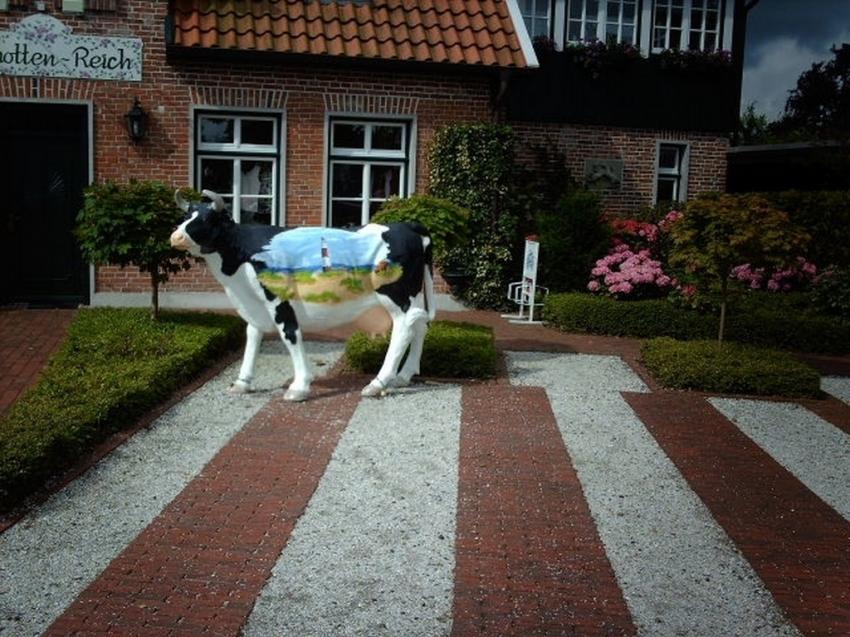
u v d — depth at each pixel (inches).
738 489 229.1
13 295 467.8
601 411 296.8
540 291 508.1
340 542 188.5
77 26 450.9
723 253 333.1
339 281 292.5
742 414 303.7
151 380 278.4
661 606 167.0
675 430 278.7
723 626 160.4
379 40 486.0
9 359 337.4
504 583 172.2
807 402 324.5
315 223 491.8
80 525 192.5
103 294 470.6
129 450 240.8
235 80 470.9
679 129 596.1
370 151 498.6
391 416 279.4
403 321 301.7
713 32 605.6
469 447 251.6
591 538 194.5
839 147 636.7
